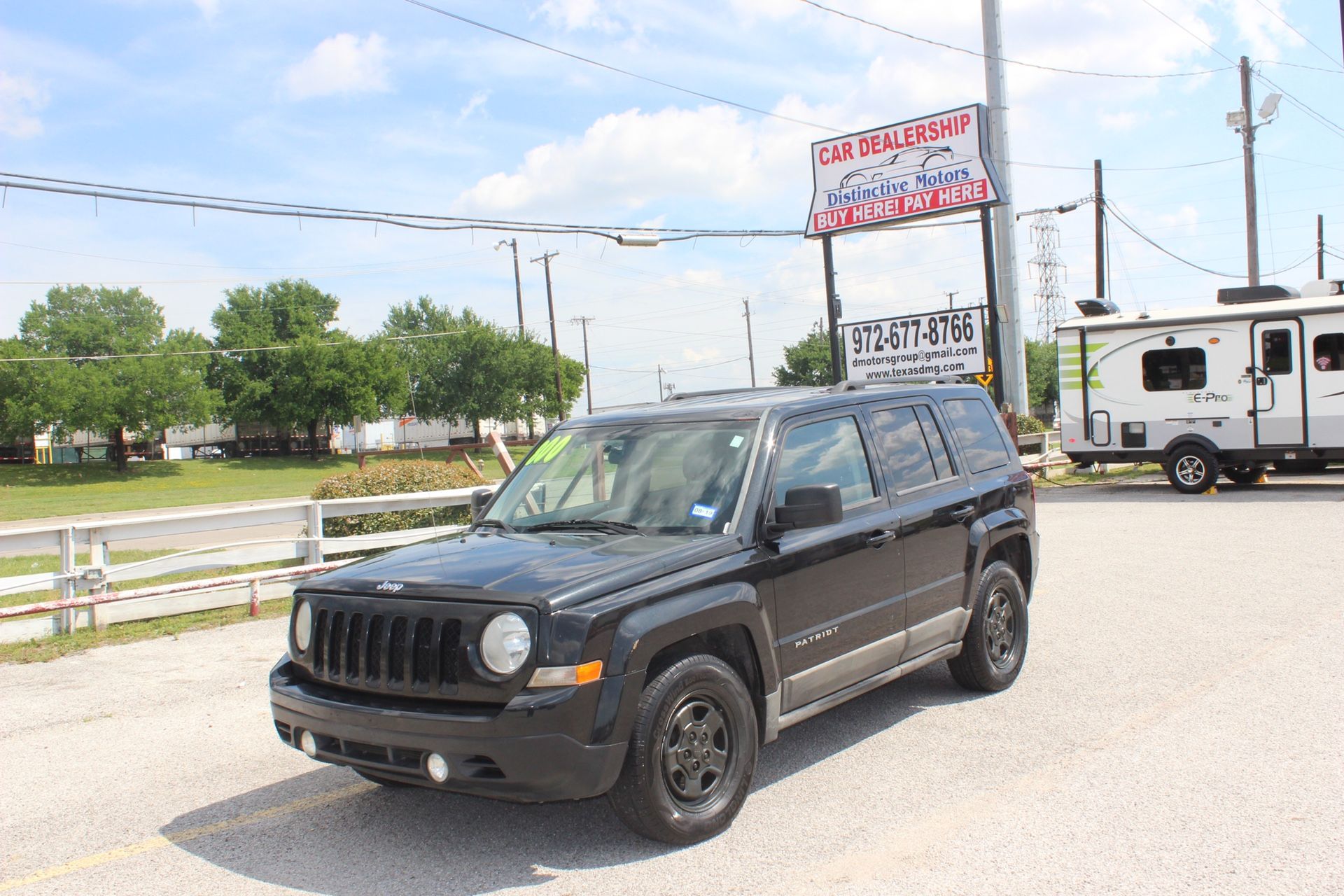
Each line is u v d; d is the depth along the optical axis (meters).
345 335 82.81
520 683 3.83
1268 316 16.48
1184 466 17.47
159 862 4.36
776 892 3.77
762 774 5.11
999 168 23.58
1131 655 7.03
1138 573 10.21
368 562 4.75
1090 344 18.22
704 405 5.43
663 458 5.11
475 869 4.12
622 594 4.05
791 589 4.73
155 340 105.44
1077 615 8.42
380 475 13.36
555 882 3.94
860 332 20.53
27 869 4.36
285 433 84.06
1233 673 6.43
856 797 4.70
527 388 90.62
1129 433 17.89
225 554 10.31
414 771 3.98
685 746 4.20
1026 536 6.66
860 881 3.82
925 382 6.45
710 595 4.30
